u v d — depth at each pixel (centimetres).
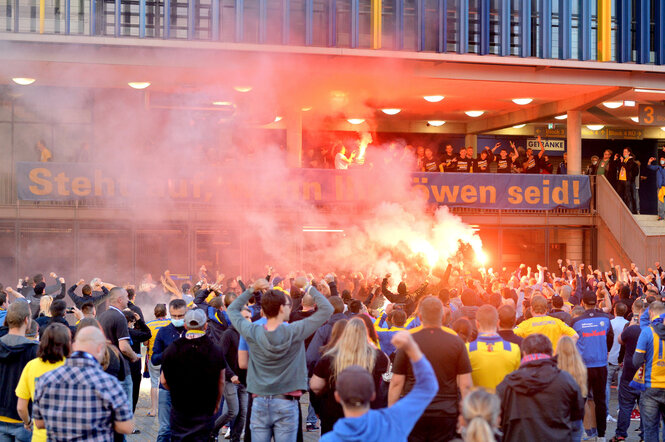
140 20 2258
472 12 2455
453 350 659
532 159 2872
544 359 622
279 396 724
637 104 2934
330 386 706
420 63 2466
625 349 1067
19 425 720
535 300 911
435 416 651
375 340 784
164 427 950
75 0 2239
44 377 558
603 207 2786
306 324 723
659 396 930
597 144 3538
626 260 2698
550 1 2511
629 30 2572
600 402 1043
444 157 2842
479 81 2527
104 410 556
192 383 773
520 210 2753
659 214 2870
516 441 617
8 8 2195
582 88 2648
